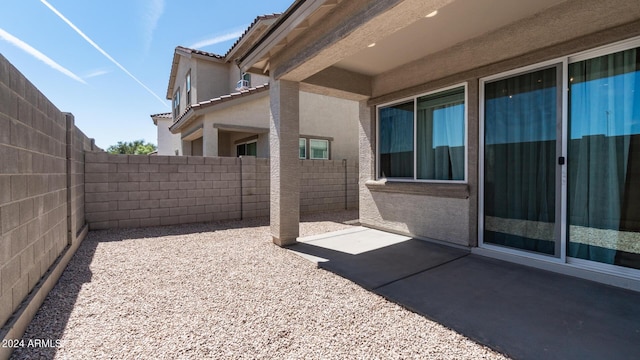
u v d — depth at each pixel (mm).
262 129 11109
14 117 2545
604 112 3564
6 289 2344
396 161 6332
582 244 3760
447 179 5305
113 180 6762
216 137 10289
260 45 5133
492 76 4582
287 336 2543
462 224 5016
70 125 4645
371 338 2506
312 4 3846
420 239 5742
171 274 3988
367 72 6352
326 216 9094
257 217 8578
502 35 4359
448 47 5070
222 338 2512
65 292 3375
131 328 2658
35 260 3047
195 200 7711
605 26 3430
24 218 2742
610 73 3508
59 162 4109
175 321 2787
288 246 5375
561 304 3021
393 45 4992
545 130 4055
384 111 6594
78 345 2398
